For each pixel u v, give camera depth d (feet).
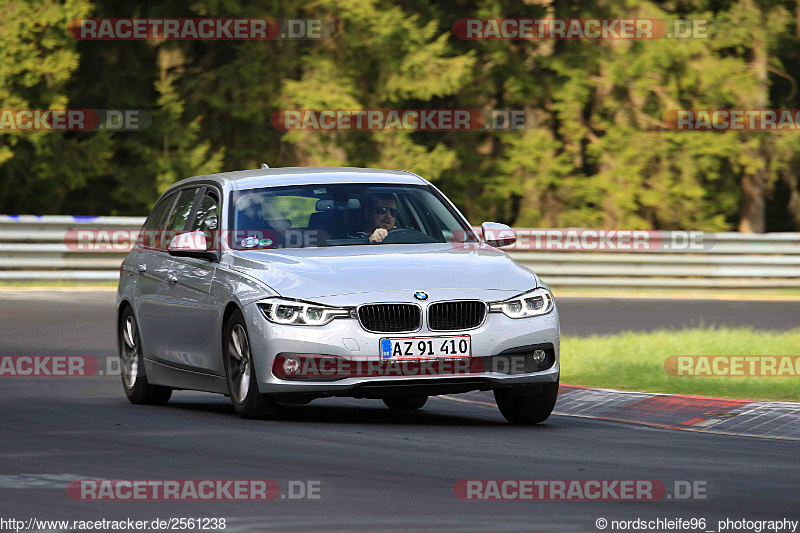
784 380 127.03
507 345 98.17
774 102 382.83
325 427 98.17
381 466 78.64
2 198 306.35
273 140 304.91
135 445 87.40
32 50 263.49
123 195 296.92
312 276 98.89
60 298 213.66
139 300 120.26
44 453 83.41
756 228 355.56
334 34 293.23
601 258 264.31
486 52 318.65
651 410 109.19
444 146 304.71
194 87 294.46
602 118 327.88
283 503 66.18
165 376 115.34
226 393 105.29
